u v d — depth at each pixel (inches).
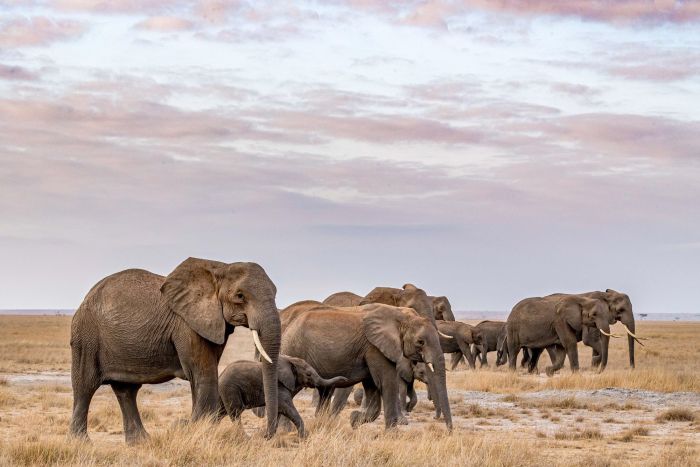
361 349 753.0
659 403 1083.9
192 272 636.7
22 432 762.8
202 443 589.9
